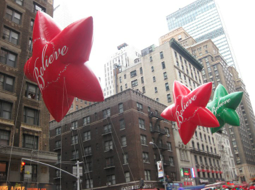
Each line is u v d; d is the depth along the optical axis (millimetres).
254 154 127625
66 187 47906
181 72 69875
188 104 11883
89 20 7797
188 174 51938
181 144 54719
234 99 13945
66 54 8398
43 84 9219
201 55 130875
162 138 49250
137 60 85062
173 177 46531
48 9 32094
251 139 131500
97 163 45031
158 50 71875
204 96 11414
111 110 47250
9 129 22734
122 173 41031
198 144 62469
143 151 42281
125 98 46281
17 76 25234
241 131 119938
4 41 25281
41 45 9414
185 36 140250
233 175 76375
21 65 26047
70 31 8094
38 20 10062
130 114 44188
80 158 48062
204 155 62688
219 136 78250
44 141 25578
